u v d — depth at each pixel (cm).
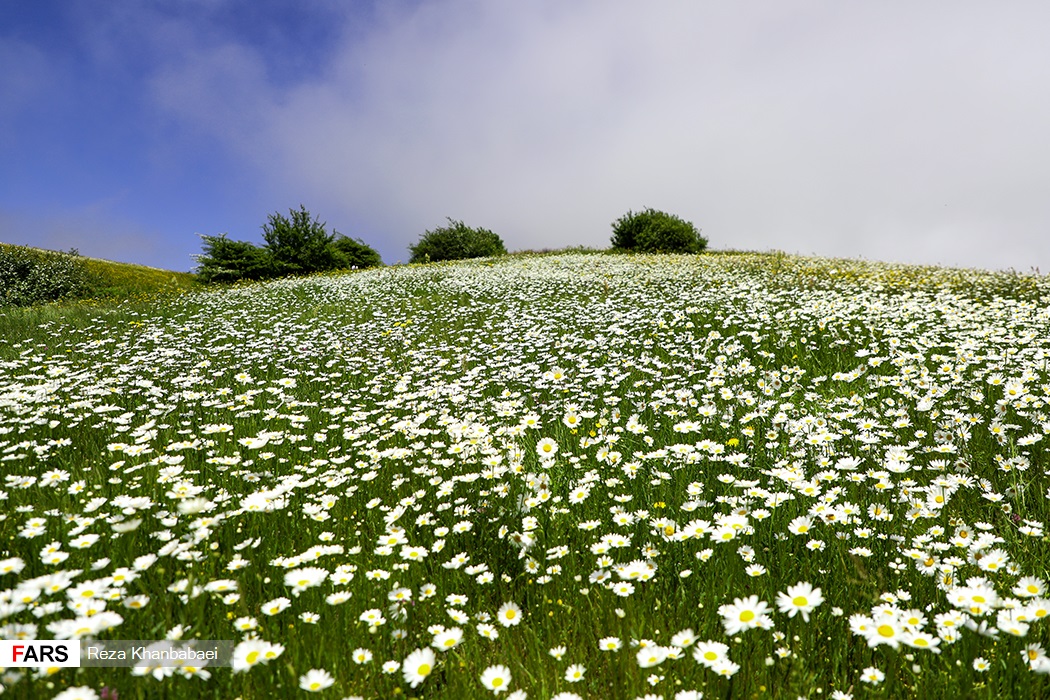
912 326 832
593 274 1905
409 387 778
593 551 288
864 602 251
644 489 376
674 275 1769
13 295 1866
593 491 379
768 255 2531
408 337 1129
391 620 243
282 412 662
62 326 1268
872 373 663
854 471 370
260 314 1488
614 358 849
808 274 1683
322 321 1344
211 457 474
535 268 2239
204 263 2800
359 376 866
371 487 419
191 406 684
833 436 416
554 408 612
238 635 235
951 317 850
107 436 557
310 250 2967
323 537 321
